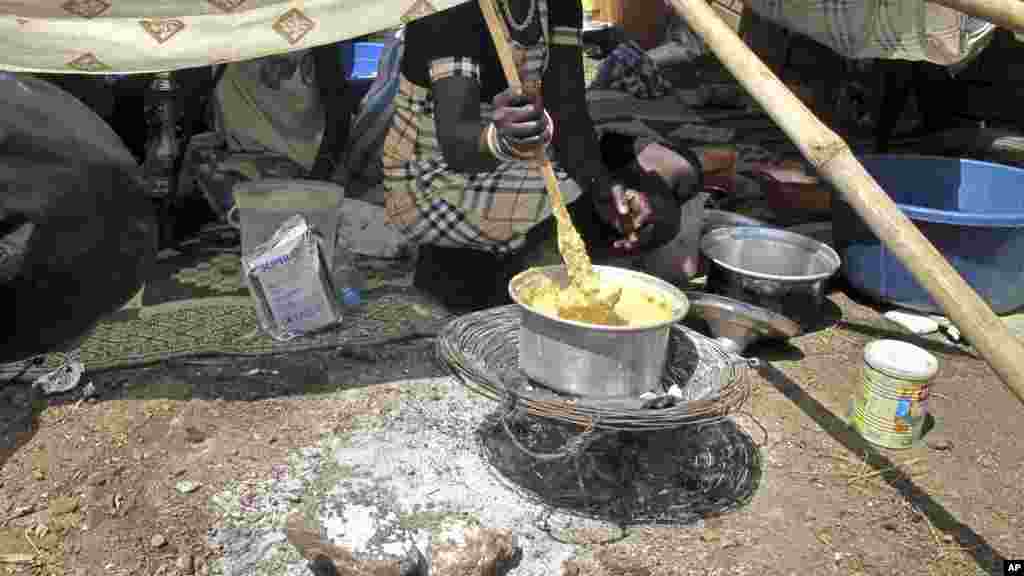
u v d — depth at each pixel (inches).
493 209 98.6
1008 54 181.3
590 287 74.0
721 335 104.0
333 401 90.2
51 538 70.3
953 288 51.3
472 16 82.4
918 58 134.2
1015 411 95.9
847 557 71.4
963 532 75.5
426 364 97.8
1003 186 127.3
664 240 97.2
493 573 66.4
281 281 99.0
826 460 85.3
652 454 83.2
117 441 82.5
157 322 104.3
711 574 68.3
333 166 134.0
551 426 85.3
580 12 94.0
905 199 134.7
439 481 78.1
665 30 270.8
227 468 79.1
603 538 72.1
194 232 130.8
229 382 92.6
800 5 140.0
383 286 115.8
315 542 66.4
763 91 60.5
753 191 155.6
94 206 49.5
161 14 79.8
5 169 45.9
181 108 118.5
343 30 82.4
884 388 86.4
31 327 48.2
